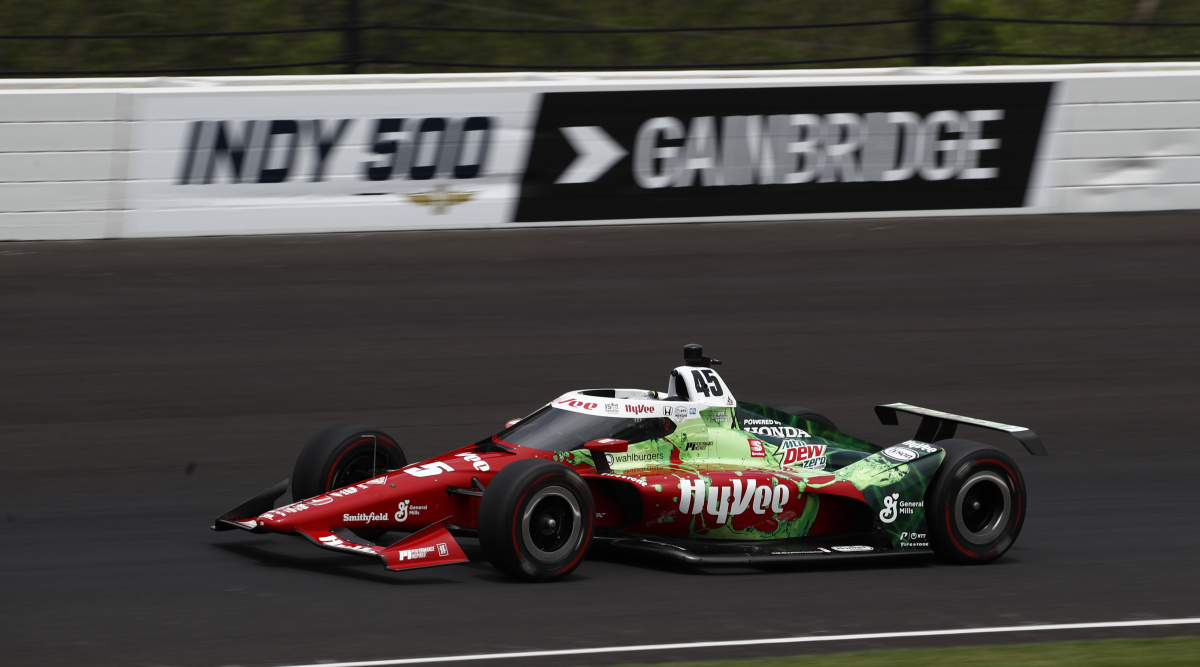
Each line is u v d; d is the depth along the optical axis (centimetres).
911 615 2412
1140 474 3728
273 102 5831
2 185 5556
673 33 7394
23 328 4809
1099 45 7744
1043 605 2512
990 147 6475
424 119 5997
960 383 4600
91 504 3231
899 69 6444
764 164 6309
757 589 2558
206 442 3825
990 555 2847
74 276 5344
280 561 2698
